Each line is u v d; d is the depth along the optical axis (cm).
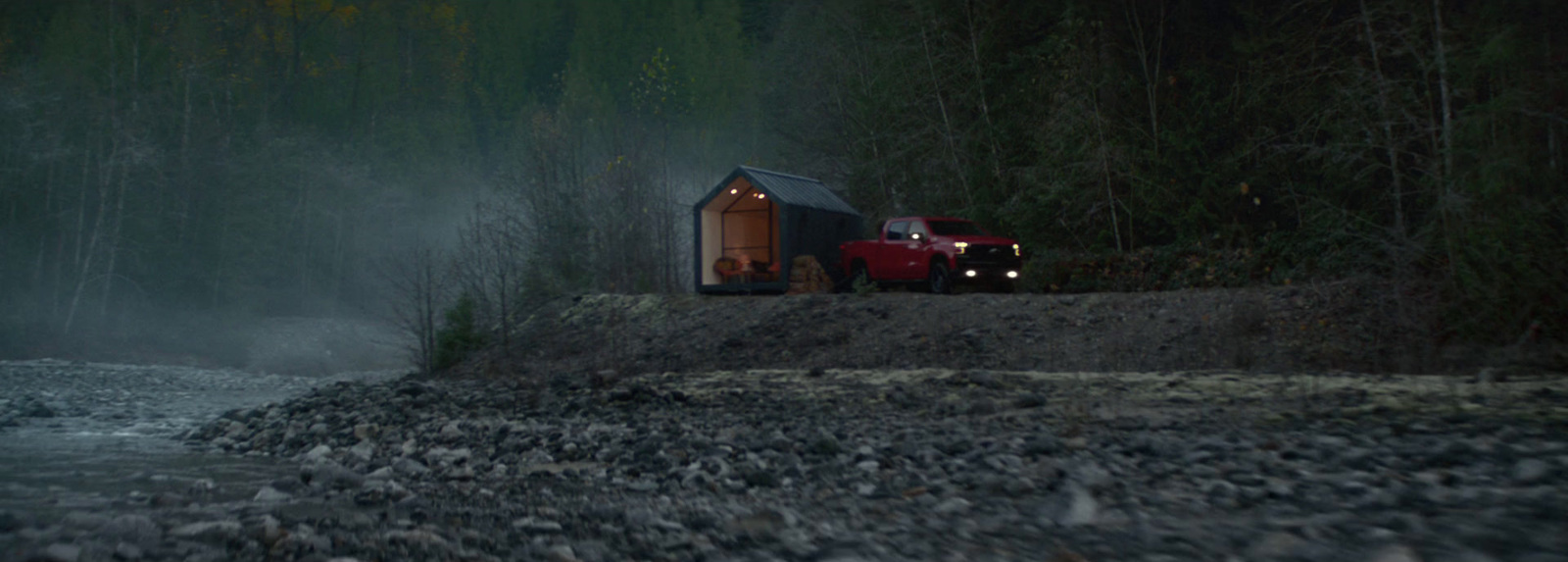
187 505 561
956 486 550
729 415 1006
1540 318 1173
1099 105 2352
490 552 405
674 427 884
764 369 1537
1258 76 2088
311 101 7219
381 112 7669
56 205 4672
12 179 4541
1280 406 852
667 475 650
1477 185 1315
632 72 7925
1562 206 1217
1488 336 1207
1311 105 1977
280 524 461
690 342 1753
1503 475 482
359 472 740
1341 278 1641
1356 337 1277
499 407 1195
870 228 3047
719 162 5188
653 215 3200
